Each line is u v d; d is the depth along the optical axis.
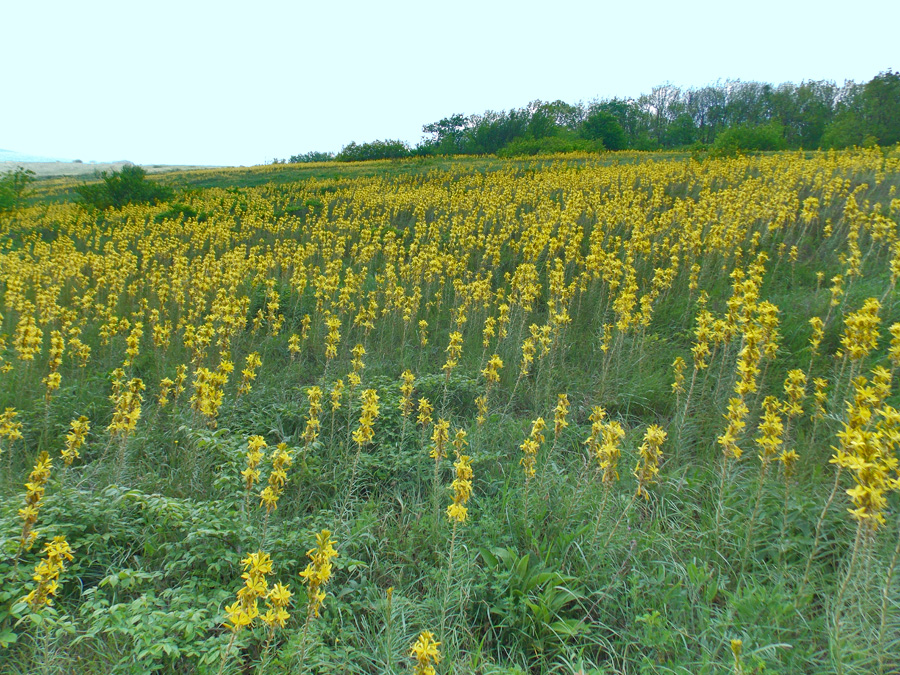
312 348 8.37
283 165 57.28
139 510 4.07
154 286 10.80
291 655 2.73
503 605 3.29
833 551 3.55
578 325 8.39
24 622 3.03
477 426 5.30
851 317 5.02
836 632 2.69
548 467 4.74
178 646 2.80
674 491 4.32
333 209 21.55
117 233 18.47
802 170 18.89
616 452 3.52
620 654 3.04
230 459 4.60
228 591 3.26
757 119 78.06
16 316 9.55
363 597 3.45
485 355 7.48
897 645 2.88
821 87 68.88
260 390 6.56
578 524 4.04
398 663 2.97
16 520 3.51
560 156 42.19
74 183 51.44
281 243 16.03
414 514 4.27
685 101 85.81
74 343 6.95
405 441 5.31
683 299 8.81
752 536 3.68
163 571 3.53
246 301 8.19
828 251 10.31
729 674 2.70
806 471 4.36
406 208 19.73
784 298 8.16
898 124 38.44
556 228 13.97
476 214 17.06
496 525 3.97
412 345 8.40
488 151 66.31
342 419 5.90
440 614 3.20
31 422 5.68
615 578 3.38
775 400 4.29
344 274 12.45
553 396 6.27
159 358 7.43
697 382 6.28
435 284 10.98
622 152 48.03
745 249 10.93
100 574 3.49
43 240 20.53
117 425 4.46
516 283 9.05
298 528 4.02
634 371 6.61
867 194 14.79
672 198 17.30
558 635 3.06
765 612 3.03
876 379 3.93
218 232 16.16
